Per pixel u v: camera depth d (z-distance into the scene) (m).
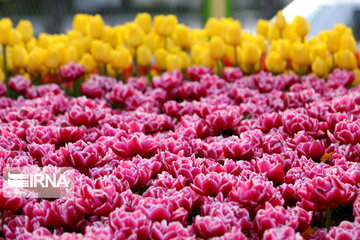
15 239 2.07
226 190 2.32
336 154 2.92
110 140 3.03
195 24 9.99
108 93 4.69
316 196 2.17
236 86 4.96
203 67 5.45
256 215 2.06
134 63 6.34
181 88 4.68
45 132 3.12
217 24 6.26
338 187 2.17
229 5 9.21
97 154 2.66
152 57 6.91
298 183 2.42
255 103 4.30
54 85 5.06
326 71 5.77
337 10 9.42
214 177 2.35
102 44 5.78
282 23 6.17
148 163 2.63
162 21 6.14
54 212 2.14
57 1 10.34
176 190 2.46
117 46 6.24
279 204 2.22
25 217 2.12
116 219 1.93
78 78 5.84
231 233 1.88
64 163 2.74
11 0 10.27
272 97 4.41
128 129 3.36
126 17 10.42
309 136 3.03
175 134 3.19
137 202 2.20
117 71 5.98
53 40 6.71
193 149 2.98
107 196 2.13
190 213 2.35
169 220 2.05
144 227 1.91
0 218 2.25
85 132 3.37
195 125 3.37
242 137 3.13
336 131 2.95
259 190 2.17
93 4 10.41
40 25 10.37
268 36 6.36
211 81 4.91
